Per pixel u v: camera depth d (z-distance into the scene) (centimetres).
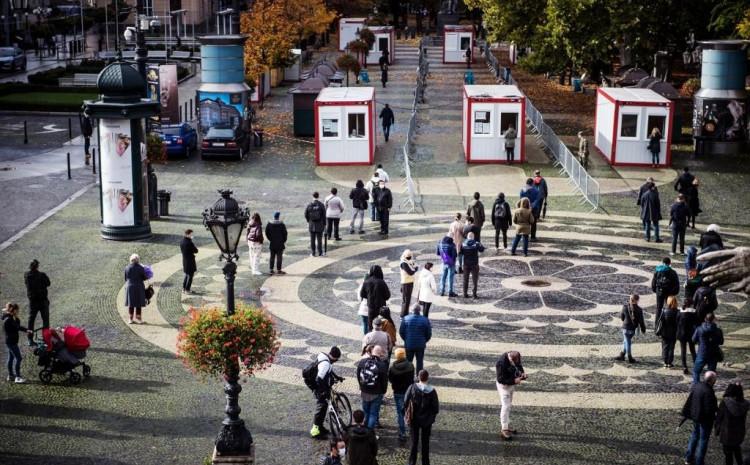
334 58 8912
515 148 4609
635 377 2203
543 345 2389
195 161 4666
